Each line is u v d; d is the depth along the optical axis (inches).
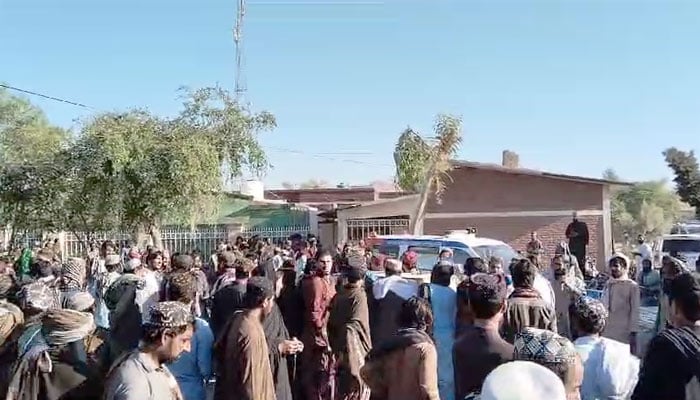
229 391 231.3
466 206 1111.0
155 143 892.0
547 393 113.7
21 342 199.2
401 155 1077.8
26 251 663.8
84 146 889.5
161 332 166.4
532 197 1095.0
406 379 188.1
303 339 359.9
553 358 149.6
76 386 193.0
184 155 879.1
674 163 1170.0
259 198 1466.5
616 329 385.1
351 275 346.9
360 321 340.8
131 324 293.0
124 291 303.0
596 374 190.1
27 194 920.9
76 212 914.1
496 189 1104.8
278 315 295.1
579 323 200.2
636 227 1988.2
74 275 344.5
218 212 1024.2
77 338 196.7
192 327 173.6
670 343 158.2
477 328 197.6
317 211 1267.2
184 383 241.1
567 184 1087.6
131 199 892.0
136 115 915.4
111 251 611.5
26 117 1482.5
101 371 203.6
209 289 437.4
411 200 1143.0
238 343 230.4
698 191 1152.8
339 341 343.3
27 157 1064.2
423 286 308.2
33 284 225.6
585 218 1081.4
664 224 1990.7
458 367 197.6
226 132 959.6
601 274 807.7
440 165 1067.3
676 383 155.9
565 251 855.1
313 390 354.6
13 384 190.9
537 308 258.4
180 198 890.7
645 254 815.7
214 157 908.0
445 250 430.3
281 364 287.0
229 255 394.6
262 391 231.8
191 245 1083.3
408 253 441.7
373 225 1155.3
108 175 876.6
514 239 1096.8
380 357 192.2
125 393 159.8
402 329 197.6
